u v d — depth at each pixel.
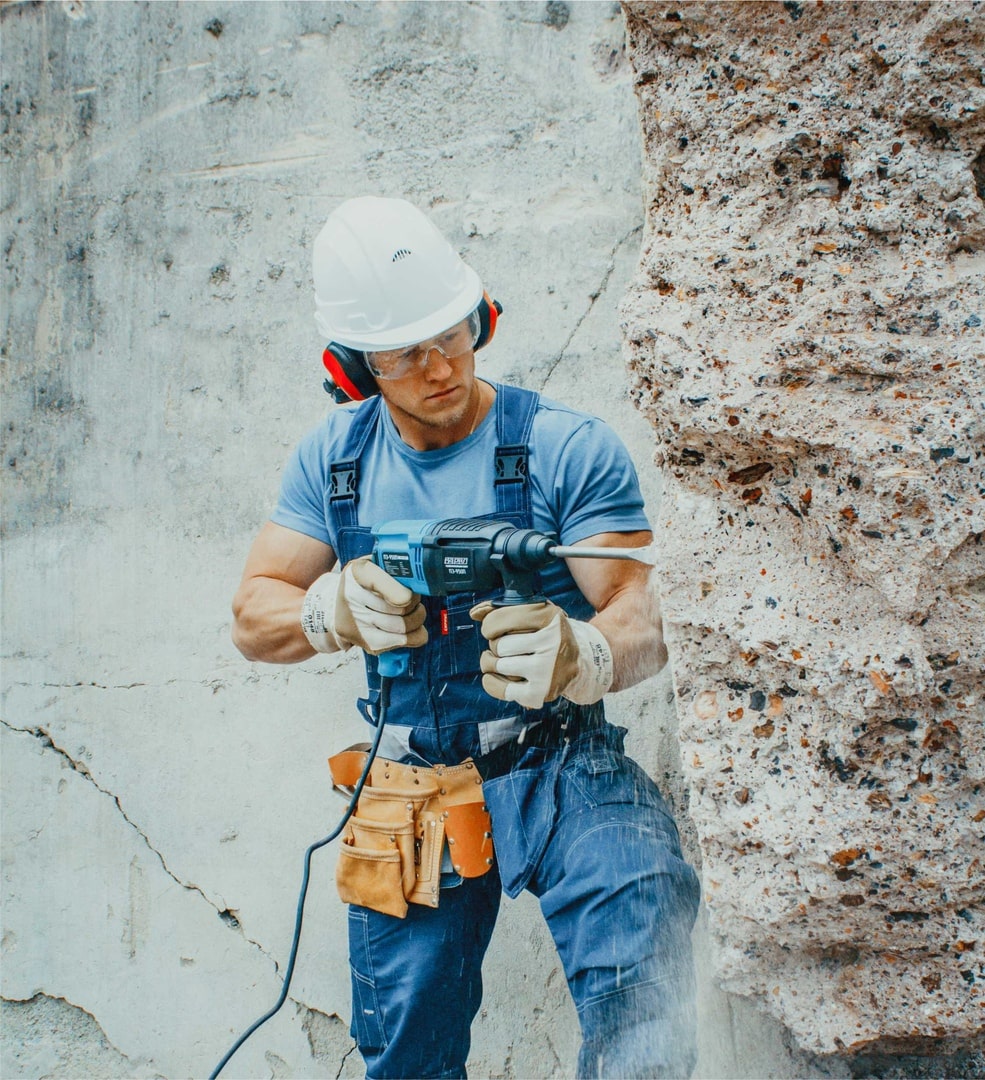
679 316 1.57
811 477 1.50
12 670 3.01
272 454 2.82
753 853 1.60
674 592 1.61
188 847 2.79
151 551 2.90
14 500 3.06
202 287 2.89
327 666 2.72
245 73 2.86
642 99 1.63
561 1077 2.41
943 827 1.48
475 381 2.08
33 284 3.06
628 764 1.98
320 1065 2.62
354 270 1.93
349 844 2.02
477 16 2.69
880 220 1.48
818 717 1.53
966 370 1.42
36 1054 2.86
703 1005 2.02
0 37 3.08
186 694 2.84
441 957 1.97
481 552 1.76
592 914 1.76
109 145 2.99
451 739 1.97
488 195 2.68
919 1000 1.58
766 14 1.50
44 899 2.91
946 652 1.44
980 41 1.42
